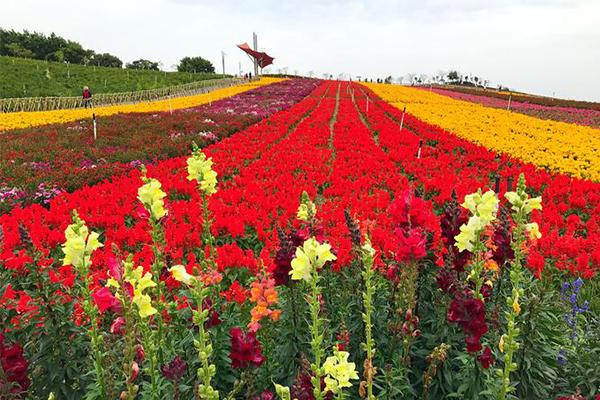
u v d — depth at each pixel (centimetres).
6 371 311
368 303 314
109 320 415
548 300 459
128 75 6975
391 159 1554
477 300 333
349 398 387
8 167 1335
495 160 1562
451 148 1769
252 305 477
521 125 2745
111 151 1692
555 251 654
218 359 393
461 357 359
